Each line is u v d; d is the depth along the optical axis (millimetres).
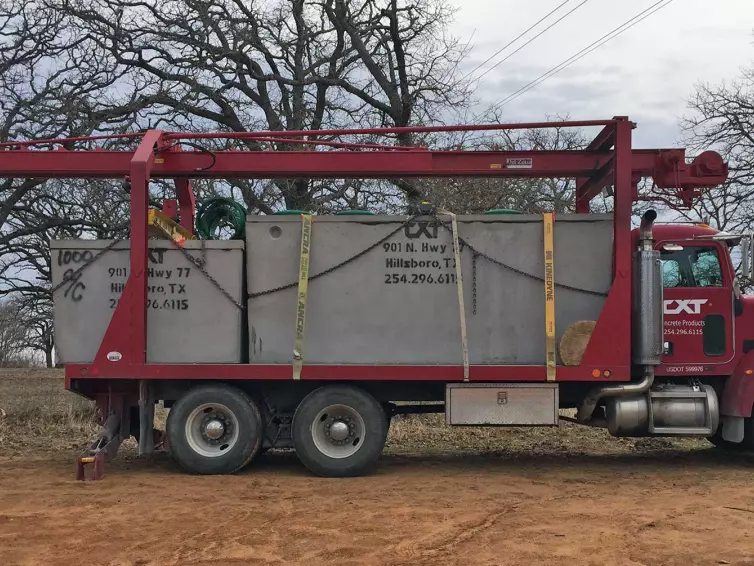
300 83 23891
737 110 25094
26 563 5180
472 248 8531
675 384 8906
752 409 8898
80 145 21141
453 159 9180
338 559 5258
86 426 12320
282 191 22047
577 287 8492
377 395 8883
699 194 9148
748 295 9266
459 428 12250
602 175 9258
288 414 8883
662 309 8469
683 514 6543
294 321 8570
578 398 8906
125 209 21719
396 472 8742
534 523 6223
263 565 5137
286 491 7574
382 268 8555
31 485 7875
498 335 8500
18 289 24172
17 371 25344
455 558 5266
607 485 7953
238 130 23734
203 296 8625
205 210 9641
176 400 8945
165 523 6230
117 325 8406
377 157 9125
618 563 5156
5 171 9219
